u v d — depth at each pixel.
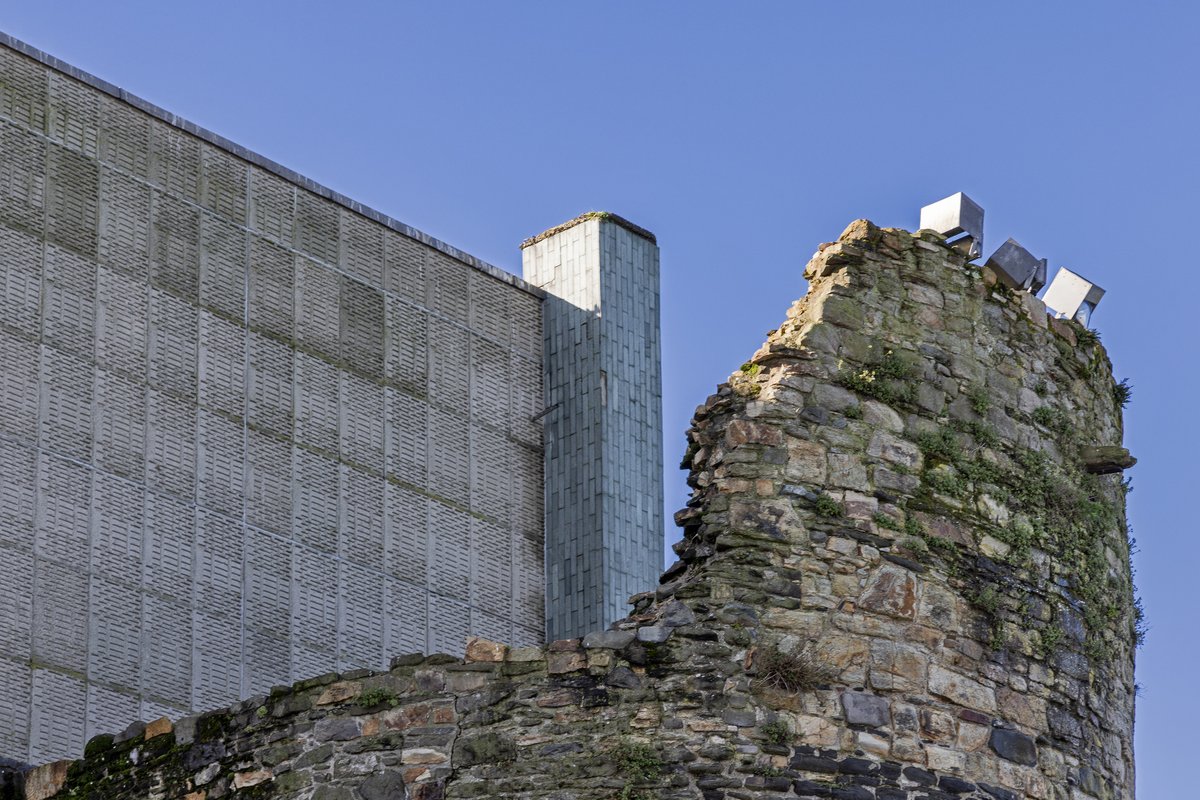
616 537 30.38
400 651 29.16
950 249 25.92
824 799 23.33
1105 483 26.50
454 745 23.33
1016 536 25.25
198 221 28.91
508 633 30.09
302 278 29.66
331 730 23.62
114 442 27.50
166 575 27.52
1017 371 25.98
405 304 30.52
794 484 24.44
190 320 28.50
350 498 29.27
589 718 23.31
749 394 24.83
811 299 25.36
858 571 24.30
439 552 29.83
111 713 26.69
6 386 26.83
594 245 31.55
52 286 27.47
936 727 24.03
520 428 31.09
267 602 28.22
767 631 23.83
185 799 24.17
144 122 28.75
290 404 29.09
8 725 25.95
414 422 30.12
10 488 26.58
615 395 31.00
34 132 27.75
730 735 23.30
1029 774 24.39
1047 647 25.05
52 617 26.55
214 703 27.48
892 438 24.95
